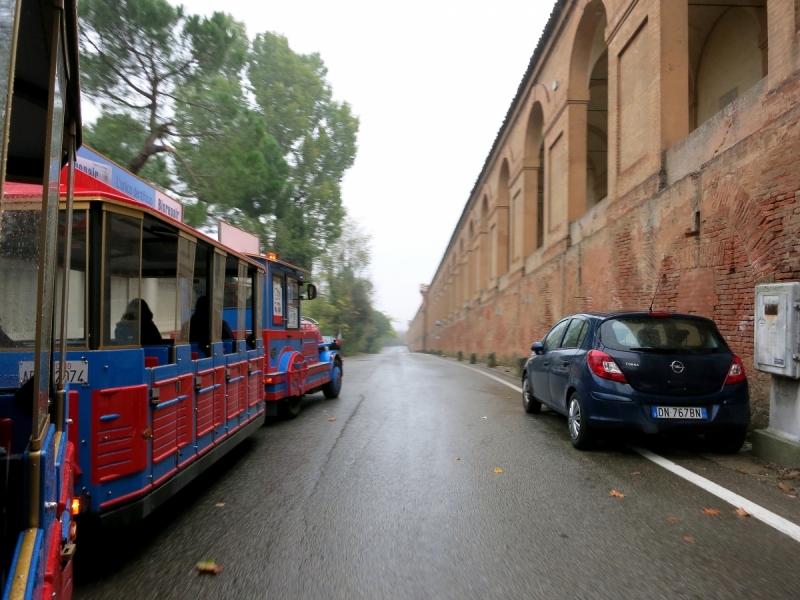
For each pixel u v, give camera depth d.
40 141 2.92
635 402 6.18
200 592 3.33
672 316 6.75
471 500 4.95
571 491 5.18
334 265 42.84
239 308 6.29
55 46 2.04
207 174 16.05
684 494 5.06
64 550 2.55
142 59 13.98
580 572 3.51
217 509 4.82
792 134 7.10
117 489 3.63
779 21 7.91
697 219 9.39
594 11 15.76
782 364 5.88
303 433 8.05
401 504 4.87
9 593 1.72
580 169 17.47
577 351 7.07
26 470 2.01
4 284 2.51
